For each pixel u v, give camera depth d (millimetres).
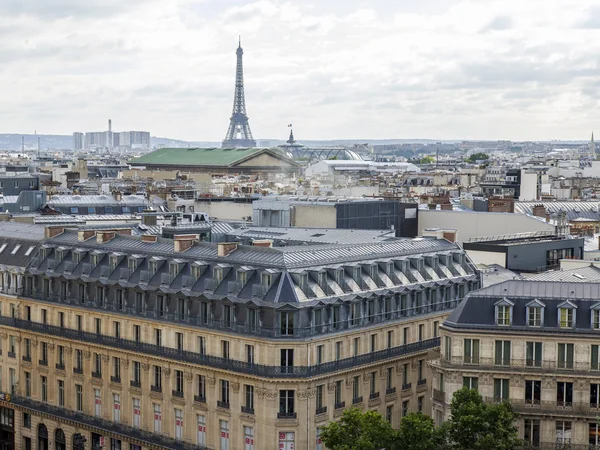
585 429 199250
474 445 184250
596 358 199125
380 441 190000
